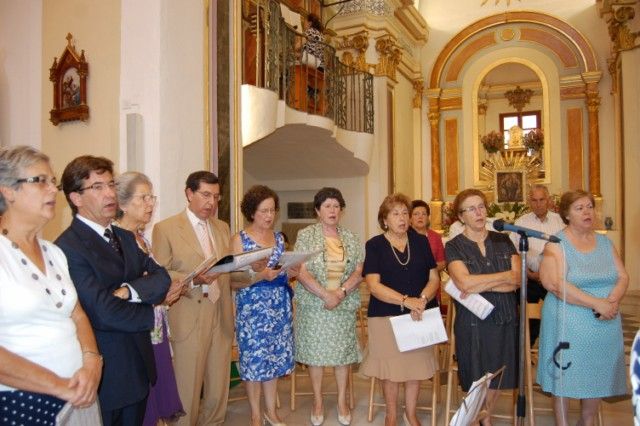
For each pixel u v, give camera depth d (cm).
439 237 516
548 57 1116
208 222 339
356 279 362
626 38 871
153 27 416
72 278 199
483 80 1205
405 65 1125
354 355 371
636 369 137
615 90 1010
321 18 979
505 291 319
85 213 215
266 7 618
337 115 838
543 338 318
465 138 1170
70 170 213
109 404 209
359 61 998
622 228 902
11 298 167
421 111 1196
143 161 414
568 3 1108
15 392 172
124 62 429
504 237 335
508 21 1138
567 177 1090
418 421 348
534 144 1095
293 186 1003
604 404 412
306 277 351
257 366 336
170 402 292
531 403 326
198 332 321
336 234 372
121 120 426
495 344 316
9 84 507
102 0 448
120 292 207
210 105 459
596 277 307
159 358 289
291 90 698
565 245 312
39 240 190
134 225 279
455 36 1173
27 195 176
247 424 380
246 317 340
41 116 486
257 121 569
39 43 490
